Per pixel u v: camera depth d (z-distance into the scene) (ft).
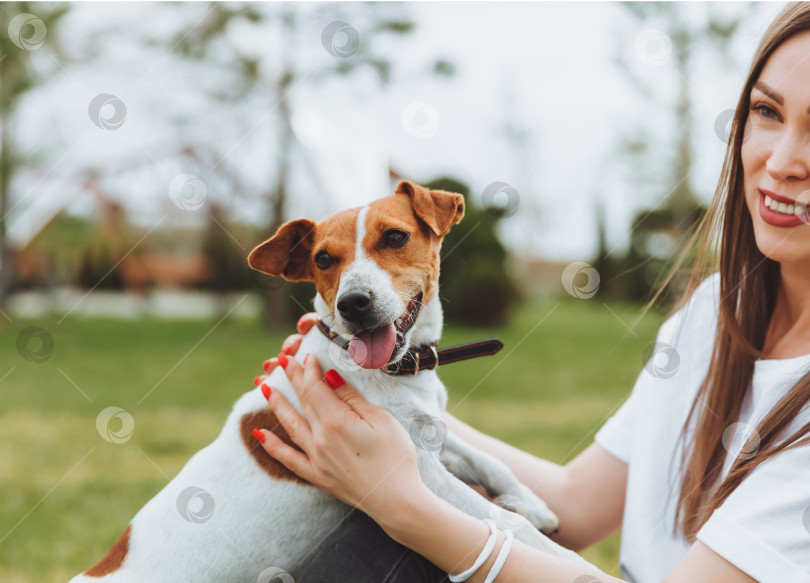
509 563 5.11
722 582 4.74
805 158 5.26
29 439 16.87
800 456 4.75
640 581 6.02
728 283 6.19
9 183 42.24
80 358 30.17
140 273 48.11
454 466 6.85
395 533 5.26
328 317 6.86
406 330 6.66
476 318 35.40
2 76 37.50
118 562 6.33
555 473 7.16
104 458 15.21
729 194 6.16
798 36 5.34
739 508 4.89
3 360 29.30
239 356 30.53
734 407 5.94
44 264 45.88
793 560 4.57
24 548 10.45
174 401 21.22
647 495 6.18
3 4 35.94
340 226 7.08
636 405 6.97
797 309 5.97
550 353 29.25
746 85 5.80
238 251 43.19
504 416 18.66
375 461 5.39
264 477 6.36
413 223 7.12
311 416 5.89
